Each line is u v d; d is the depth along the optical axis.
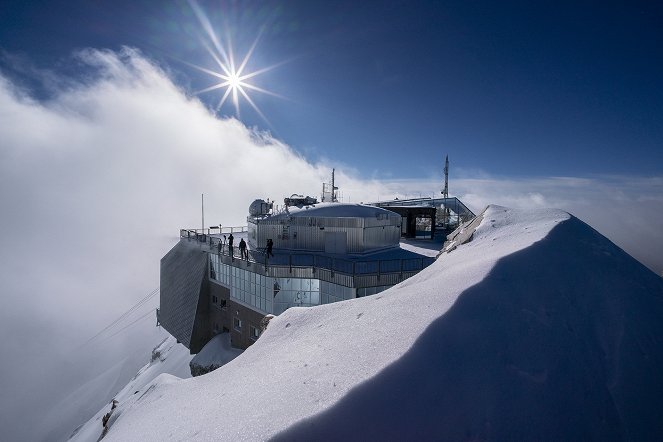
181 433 3.79
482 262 5.22
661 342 3.94
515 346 3.38
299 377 3.83
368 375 3.11
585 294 4.45
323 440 2.58
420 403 2.78
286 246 23.72
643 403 3.17
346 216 22.91
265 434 2.79
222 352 23.48
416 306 4.36
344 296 17.73
